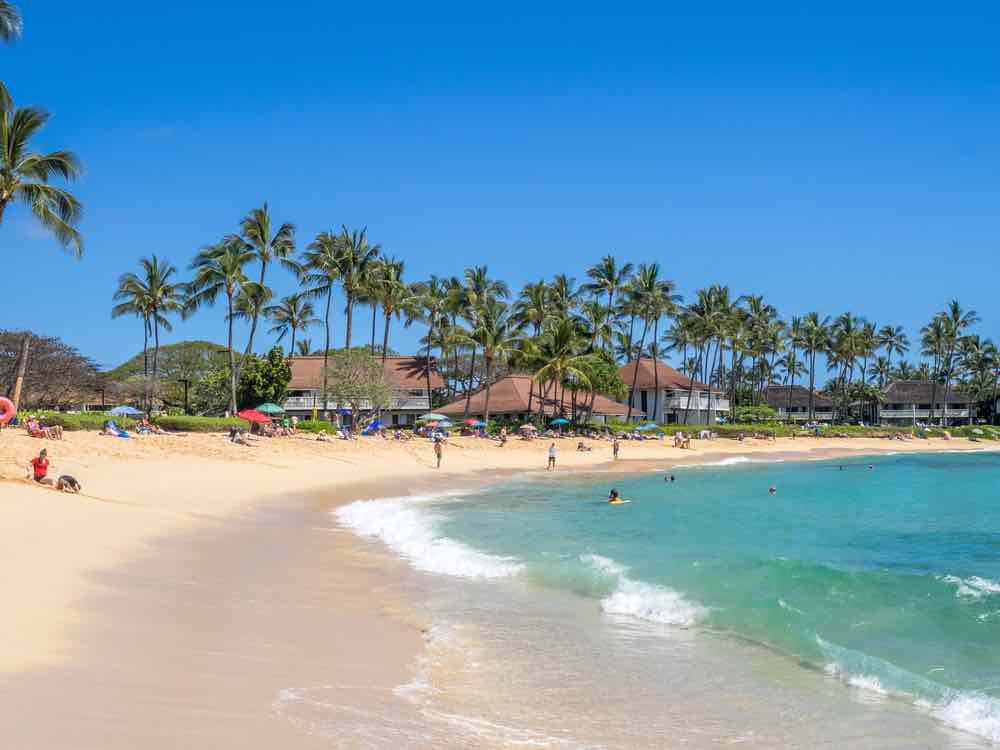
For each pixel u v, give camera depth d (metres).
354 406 59.25
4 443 30.19
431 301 70.50
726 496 31.80
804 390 125.19
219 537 16.94
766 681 8.59
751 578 14.07
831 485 37.84
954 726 7.35
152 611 9.79
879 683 8.50
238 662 7.98
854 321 106.81
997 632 10.68
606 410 76.12
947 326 106.31
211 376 66.94
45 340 57.56
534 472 43.22
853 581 13.80
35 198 28.28
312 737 5.91
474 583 13.45
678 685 8.41
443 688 7.98
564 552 17.00
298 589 12.29
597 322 74.00
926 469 51.31
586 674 8.71
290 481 31.78
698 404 91.31
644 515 24.73
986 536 20.97
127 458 32.41
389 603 11.84
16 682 6.48
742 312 93.81
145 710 6.11
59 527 15.27
